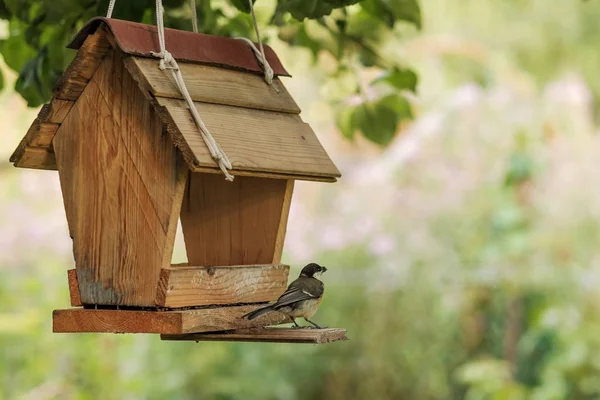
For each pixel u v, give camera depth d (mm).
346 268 16781
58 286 14062
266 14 8445
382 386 16203
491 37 19344
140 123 5711
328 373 16250
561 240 15961
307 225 17203
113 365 13836
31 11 7711
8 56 7953
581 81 18844
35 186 16109
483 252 16156
